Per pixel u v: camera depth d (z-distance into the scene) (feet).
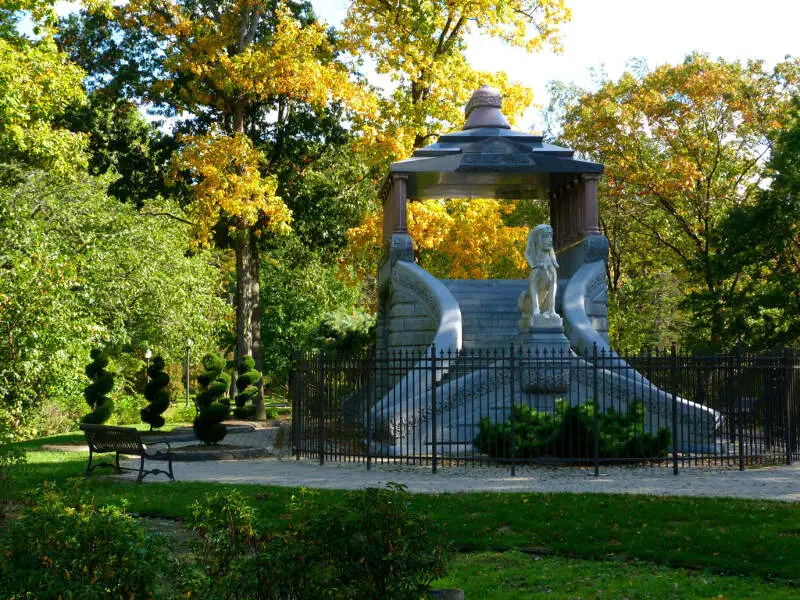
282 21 105.91
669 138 129.39
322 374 58.13
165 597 19.24
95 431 51.60
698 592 26.71
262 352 178.50
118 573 18.17
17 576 17.60
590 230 87.86
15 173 107.65
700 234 133.18
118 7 108.17
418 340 82.69
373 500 19.76
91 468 52.90
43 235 75.92
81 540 18.43
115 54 111.96
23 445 73.10
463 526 34.96
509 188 104.99
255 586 18.45
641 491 44.06
